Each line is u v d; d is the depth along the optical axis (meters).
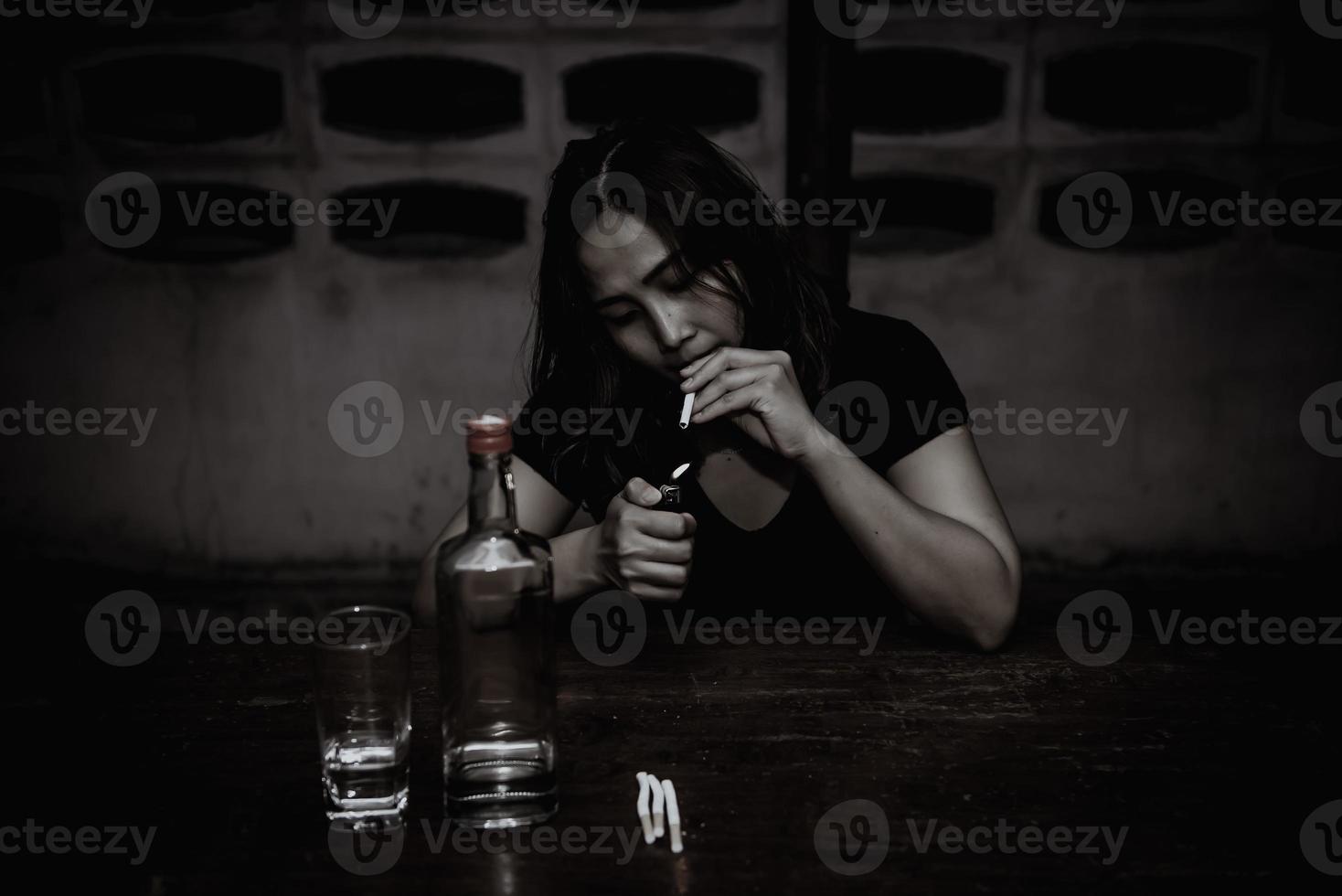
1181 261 2.81
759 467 1.47
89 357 2.96
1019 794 0.94
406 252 2.90
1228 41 2.66
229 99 2.80
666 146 1.28
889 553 1.22
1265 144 2.72
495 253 2.89
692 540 1.23
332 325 2.95
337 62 2.77
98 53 2.77
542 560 0.89
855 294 2.87
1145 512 2.96
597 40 2.74
